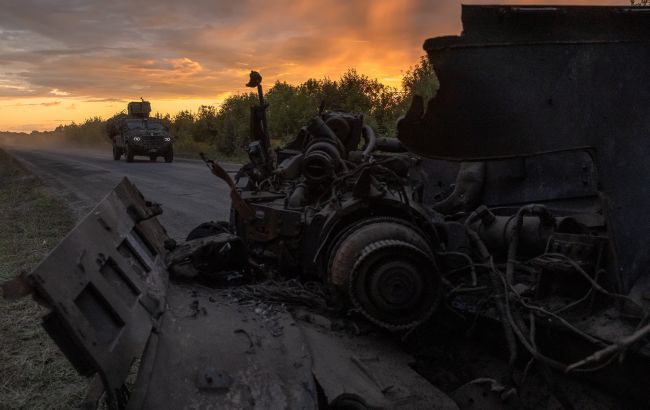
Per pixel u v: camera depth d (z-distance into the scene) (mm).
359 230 3697
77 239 2934
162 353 3000
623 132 3057
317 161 4477
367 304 3510
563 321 3010
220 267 4379
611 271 3127
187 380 2920
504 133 2994
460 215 4543
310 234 4285
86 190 16750
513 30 2926
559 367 2854
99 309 2781
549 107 2994
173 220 11062
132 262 3469
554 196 4027
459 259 4039
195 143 42688
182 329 3246
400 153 5555
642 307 2928
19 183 20328
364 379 3271
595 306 3180
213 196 14984
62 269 2629
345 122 5199
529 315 3377
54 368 4875
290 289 4070
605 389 3180
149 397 2742
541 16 2920
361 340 3682
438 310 3924
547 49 2963
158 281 3619
